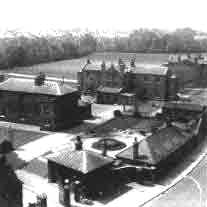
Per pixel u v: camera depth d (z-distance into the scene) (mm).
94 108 116375
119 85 129125
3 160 38875
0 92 99000
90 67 135375
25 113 97125
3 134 86000
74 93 98625
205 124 90000
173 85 130000
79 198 54250
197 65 160875
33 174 63812
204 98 134500
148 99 131250
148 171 61469
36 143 80250
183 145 73625
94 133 88125
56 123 92438
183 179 63688
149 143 65500
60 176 58250
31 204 46969
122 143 79312
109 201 54844
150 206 53938
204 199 56438
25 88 97000
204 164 70875
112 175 60500
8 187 38688
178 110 94188
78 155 58000
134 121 96625
